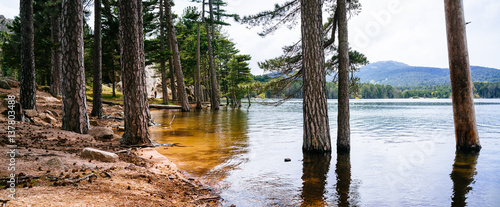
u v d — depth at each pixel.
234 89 40.88
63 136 8.00
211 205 4.05
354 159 7.37
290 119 20.28
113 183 4.12
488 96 150.75
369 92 183.12
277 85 12.34
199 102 33.16
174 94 38.47
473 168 6.47
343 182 5.36
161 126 14.82
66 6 9.14
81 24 9.45
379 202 4.35
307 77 8.23
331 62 11.02
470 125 8.60
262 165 6.59
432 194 4.74
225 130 13.32
